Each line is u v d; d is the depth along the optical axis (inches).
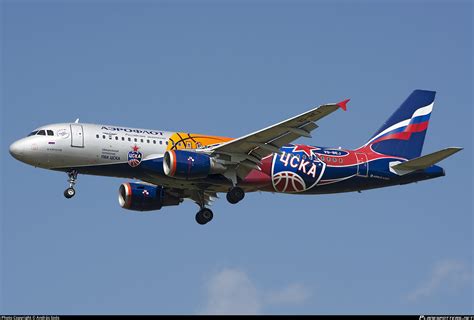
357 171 6614.2
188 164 6008.9
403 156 6894.7
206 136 6323.8
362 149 6815.9
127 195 6594.5
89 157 5984.3
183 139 6220.5
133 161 6043.3
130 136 6092.5
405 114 6983.3
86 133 6003.9
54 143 5930.1
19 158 5964.6
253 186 6348.4
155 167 6082.7
